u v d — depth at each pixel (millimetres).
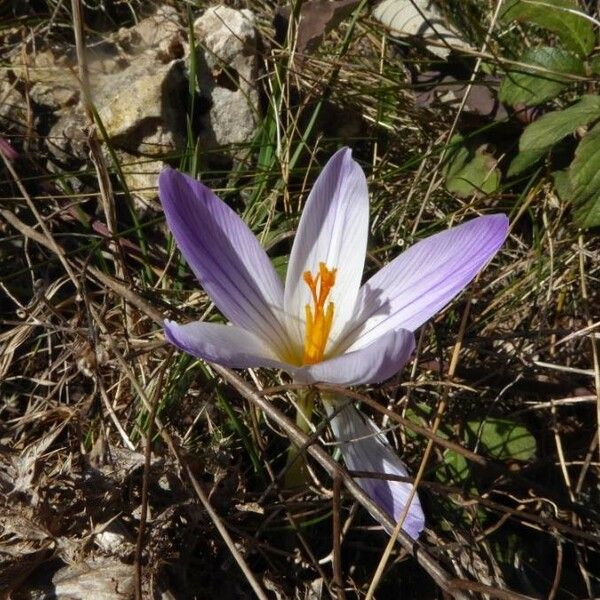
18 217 222
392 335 138
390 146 247
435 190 239
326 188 169
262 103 245
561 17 229
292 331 165
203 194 161
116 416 185
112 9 271
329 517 183
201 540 172
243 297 160
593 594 186
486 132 238
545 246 229
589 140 209
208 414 191
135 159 231
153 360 200
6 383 205
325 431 191
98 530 160
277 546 178
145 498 152
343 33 280
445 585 141
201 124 239
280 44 257
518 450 194
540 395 211
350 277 168
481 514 188
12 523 162
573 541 180
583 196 207
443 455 192
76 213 220
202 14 269
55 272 220
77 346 190
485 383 210
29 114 229
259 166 233
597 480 200
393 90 251
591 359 218
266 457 191
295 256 167
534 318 223
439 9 264
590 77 227
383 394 202
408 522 150
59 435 192
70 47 249
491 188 232
